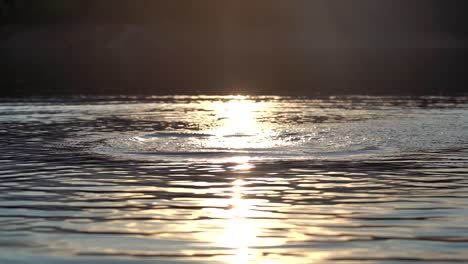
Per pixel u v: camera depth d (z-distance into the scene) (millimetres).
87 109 56469
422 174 30172
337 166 31891
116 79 93938
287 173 30422
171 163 32781
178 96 68562
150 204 25047
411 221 22656
